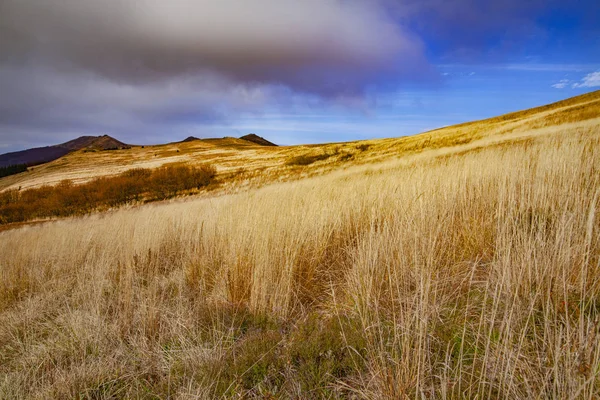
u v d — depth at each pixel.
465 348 1.96
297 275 3.53
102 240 6.54
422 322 1.87
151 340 2.79
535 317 2.01
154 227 6.12
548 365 1.61
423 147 35.00
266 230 3.79
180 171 51.25
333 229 4.32
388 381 1.72
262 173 44.00
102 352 2.70
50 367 2.67
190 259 4.71
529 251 2.28
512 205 3.37
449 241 3.23
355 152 46.75
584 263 2.14
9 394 2.29
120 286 3.74
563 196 3.34
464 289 2.62
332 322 2.64
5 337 3.42
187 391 2.00
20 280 5.42
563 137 6.15
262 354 2.31
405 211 3.59
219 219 5.39
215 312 3.18
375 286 2.71
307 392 1.94
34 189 50.12
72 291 4.52
